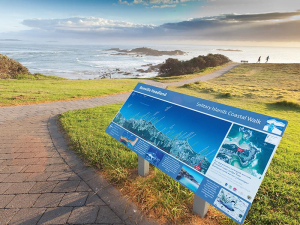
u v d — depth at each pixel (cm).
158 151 273
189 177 227
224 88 1814
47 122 641
